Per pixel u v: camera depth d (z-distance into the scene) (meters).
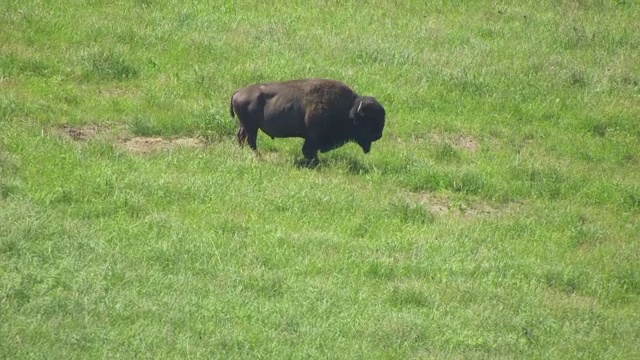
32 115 50.88
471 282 39.66
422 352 33.44
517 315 37.62
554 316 38.16
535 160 53.91
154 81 57.50
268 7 70.31
